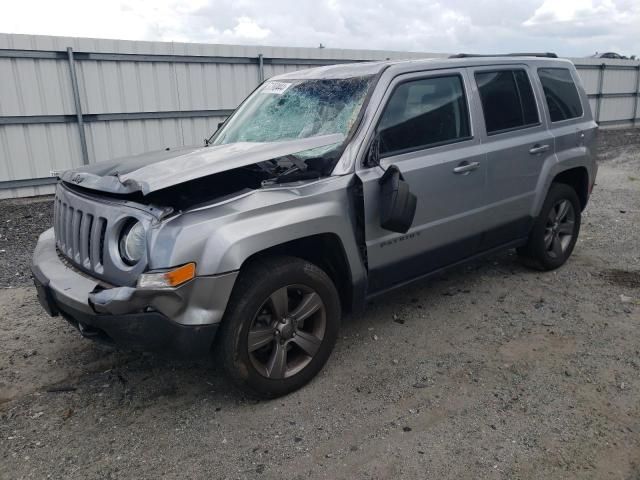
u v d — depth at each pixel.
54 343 4.27
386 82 3.97
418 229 4.06
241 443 3.06
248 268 3.30
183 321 3.03
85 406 3.45
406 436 3.07
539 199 5.08
